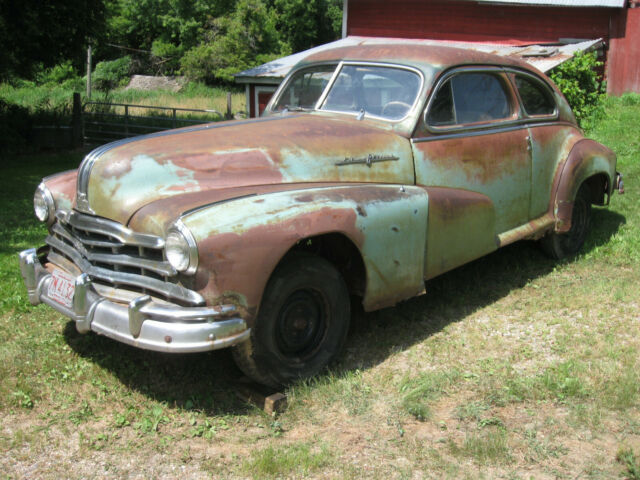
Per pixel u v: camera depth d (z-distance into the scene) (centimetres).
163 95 3106
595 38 1642
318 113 467
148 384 366
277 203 340
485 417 332
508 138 493
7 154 1430
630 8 1593
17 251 589
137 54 4203
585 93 1253
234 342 315
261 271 322
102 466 293
